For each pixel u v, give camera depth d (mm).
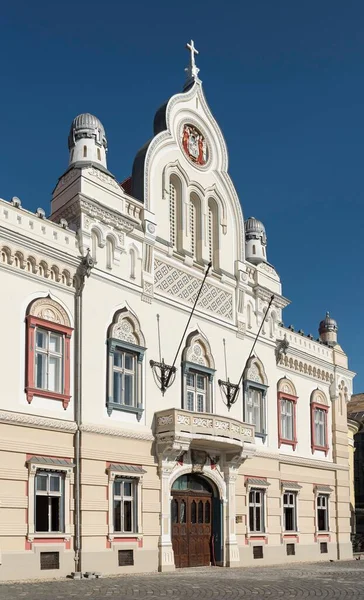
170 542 30172
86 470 27344
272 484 37219
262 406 37625
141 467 29734
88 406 28000
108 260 30094
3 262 25891
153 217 32469
